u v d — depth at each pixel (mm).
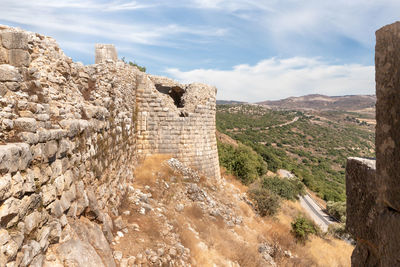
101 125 8969
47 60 7246
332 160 105875
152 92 18969
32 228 4523
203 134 20922
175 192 15453
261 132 134750
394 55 2043
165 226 10500
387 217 2117
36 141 4871
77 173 6738
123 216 10078
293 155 106000
